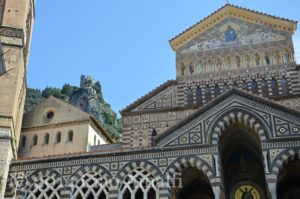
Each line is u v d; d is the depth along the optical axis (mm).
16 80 40781
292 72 45281
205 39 50250
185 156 32969
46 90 123500
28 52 48875
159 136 34281
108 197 32844
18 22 43406
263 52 47406
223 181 35062
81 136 51500
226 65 48000
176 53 50344
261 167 37688
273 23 48594
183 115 45406
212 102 34500
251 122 32781
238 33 49406
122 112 47188
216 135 33125
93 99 118938
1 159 36062
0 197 34344
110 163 34312
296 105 42812
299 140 31250
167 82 48188
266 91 45125
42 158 36094
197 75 48156
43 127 53844
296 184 36875
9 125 38094
